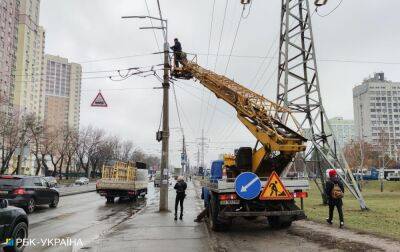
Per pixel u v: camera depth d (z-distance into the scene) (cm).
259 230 1338
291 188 1300
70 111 9100
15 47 9575
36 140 6850
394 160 10056
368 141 9694
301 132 1527
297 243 1064
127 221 1593
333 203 1371
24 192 1962
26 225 992
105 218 1797
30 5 10081
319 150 2183
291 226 1395
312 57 2242
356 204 2502
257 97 1534
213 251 975
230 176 1535
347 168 2142
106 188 2800
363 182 6906
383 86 10206
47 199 2222
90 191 4434
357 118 10875
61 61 8419
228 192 1260
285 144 1394
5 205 892
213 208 1329
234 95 1584
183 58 1861
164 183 2075
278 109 1510
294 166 1636
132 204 2681
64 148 8544
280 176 1448
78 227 1475
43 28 10812
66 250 1007
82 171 12294
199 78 1734
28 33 9931
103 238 1180
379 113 10131
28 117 6731
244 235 1235
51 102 8775
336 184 1372
